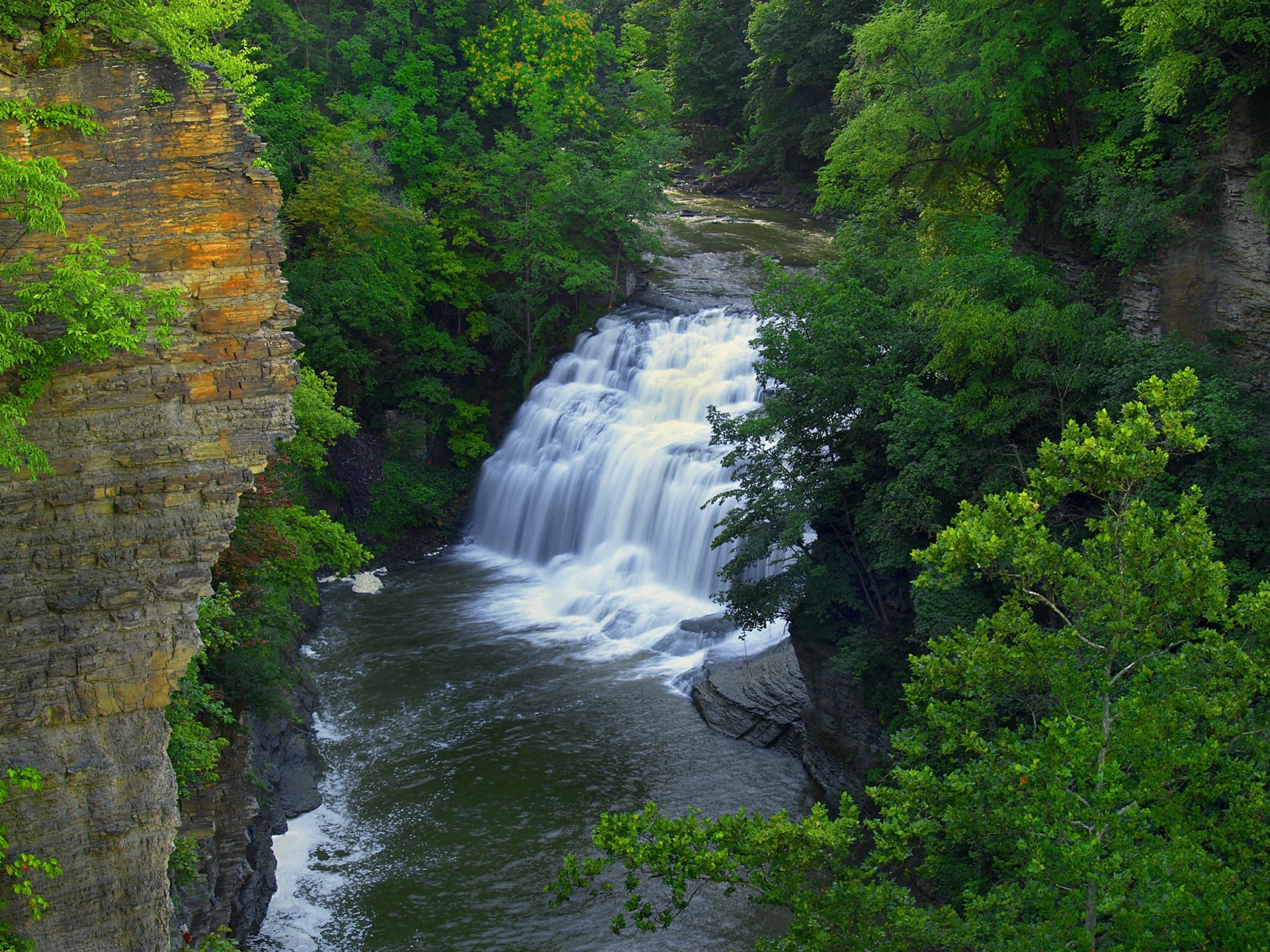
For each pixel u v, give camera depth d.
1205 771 14.16
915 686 16.61
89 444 15.11
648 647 39.81
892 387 29.98
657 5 93.75
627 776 31.62
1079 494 27.47
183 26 19.67
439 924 25.59
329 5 60.09
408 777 31.56
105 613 15.33
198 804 23.00
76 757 15.36
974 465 27.59
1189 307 29.94
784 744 33.31
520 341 54.66
